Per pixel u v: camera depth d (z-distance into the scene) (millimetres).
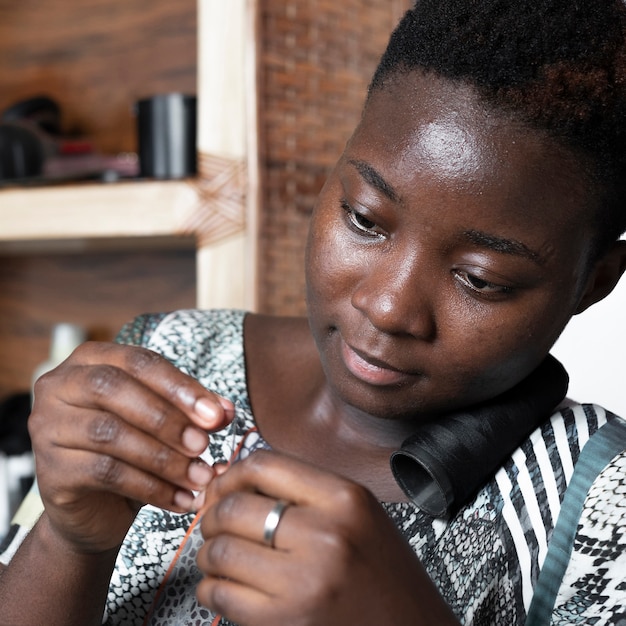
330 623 400
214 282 966
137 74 1257
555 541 530
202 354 654
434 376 519
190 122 1002
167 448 477
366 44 1076
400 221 493
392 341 506
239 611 406
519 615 540
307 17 988
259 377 642
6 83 1361
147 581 589
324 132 1023
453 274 501
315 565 397
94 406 483
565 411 581
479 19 484
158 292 1257
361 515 407
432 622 416
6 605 527
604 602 506
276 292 972
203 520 430
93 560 530
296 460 426
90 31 1290
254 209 949
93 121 1295
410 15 526
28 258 1354
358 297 503
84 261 1310
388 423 589
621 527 515
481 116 475
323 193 538
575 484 540
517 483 558
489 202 477
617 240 555
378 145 495
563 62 477
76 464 479
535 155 477
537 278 499
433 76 487
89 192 1013
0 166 1072
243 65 942
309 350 647
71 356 520
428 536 562
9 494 1167
